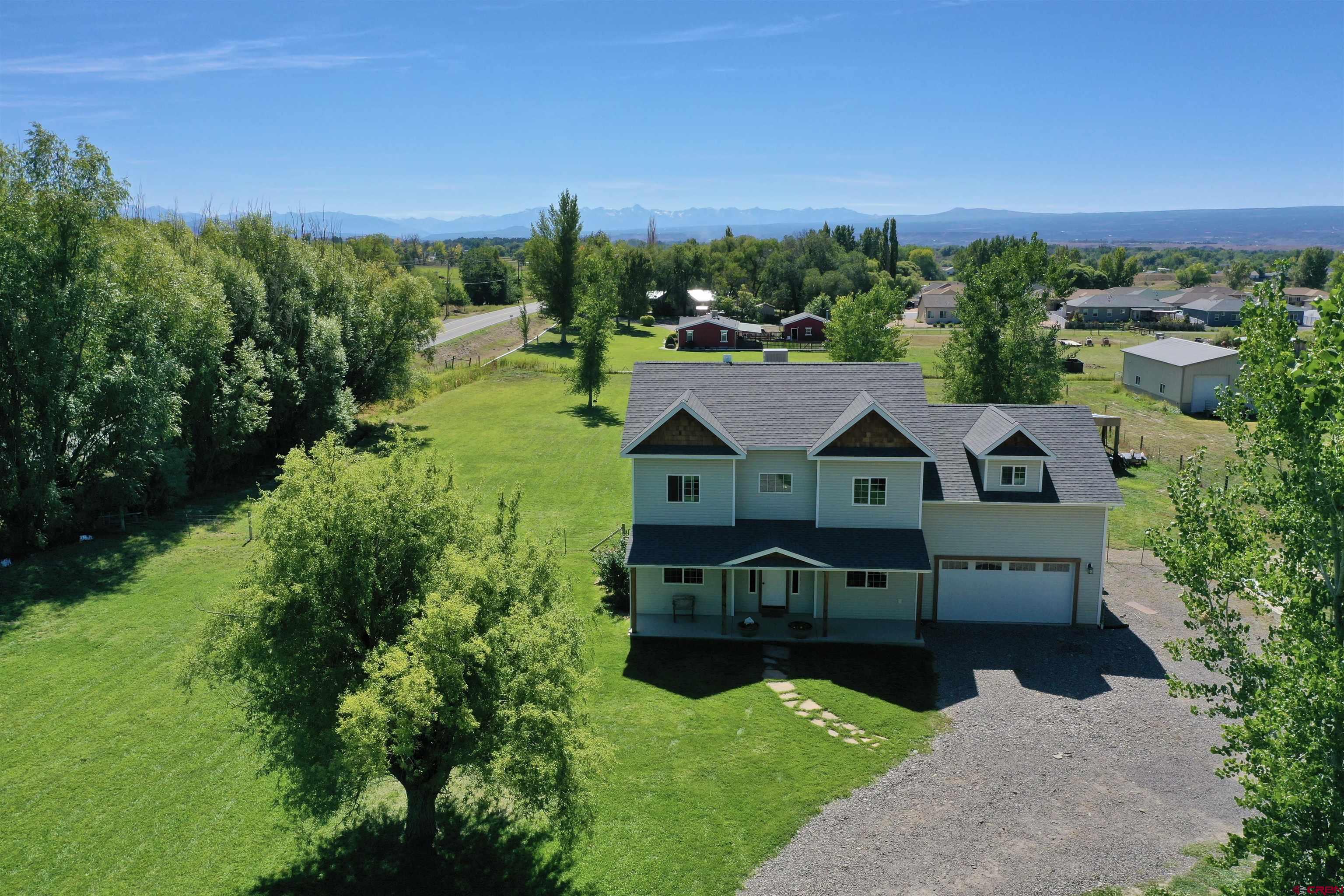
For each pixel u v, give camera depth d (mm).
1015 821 21312
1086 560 33031
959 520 33250
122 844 20703
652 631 32438
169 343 43469
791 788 22703
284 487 20672
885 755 24234
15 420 36688
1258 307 14414
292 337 54500
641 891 19203
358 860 20453
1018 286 53406
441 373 83312
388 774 23250
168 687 27469
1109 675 29031
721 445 32844
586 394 76312
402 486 21281
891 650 31078
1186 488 16031
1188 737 25125
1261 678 14398
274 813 22031
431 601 18328
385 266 84000
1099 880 19172
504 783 18422
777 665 29859
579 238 110062
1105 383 85875
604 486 50938
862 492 32719
